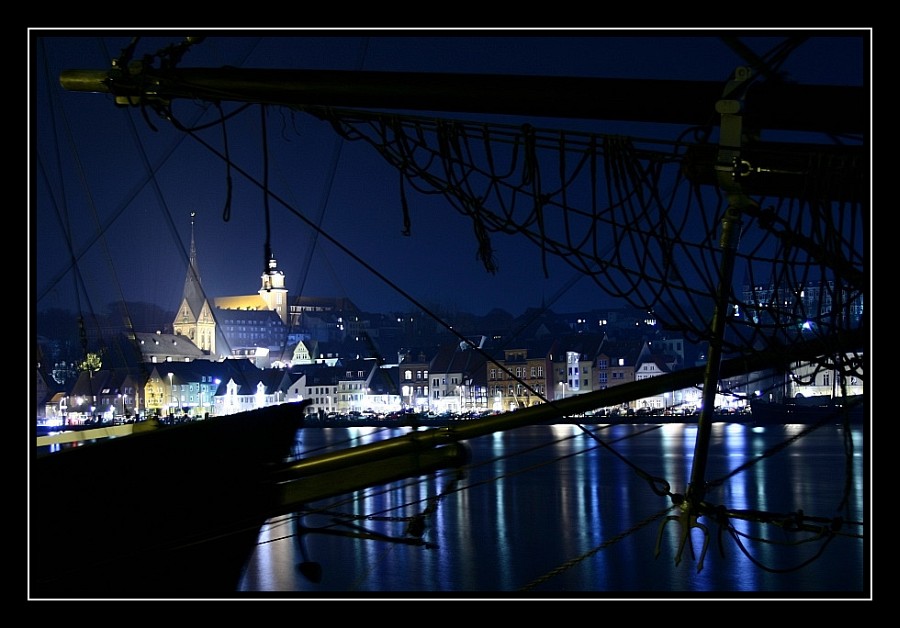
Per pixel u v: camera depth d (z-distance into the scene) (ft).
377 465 26.09
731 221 18.66
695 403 401.70
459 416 440.86
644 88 18.65
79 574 27.68
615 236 18.75
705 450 20.42
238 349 646.33
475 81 19.12
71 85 20.15
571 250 18.78
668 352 507.30
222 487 30.37
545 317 504.84
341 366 533.96
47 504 26.84
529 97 18.92
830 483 173.68
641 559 97.91
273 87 19.39
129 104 20.13
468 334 493.36
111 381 467.11
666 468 215.51
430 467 25.16
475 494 167.02
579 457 262.88
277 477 27.58
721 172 18.25
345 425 453.58
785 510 133.39
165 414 488.02
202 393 507.30
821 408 245.65
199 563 30.27
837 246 18.40
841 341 18.56
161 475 29.35
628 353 463.42
